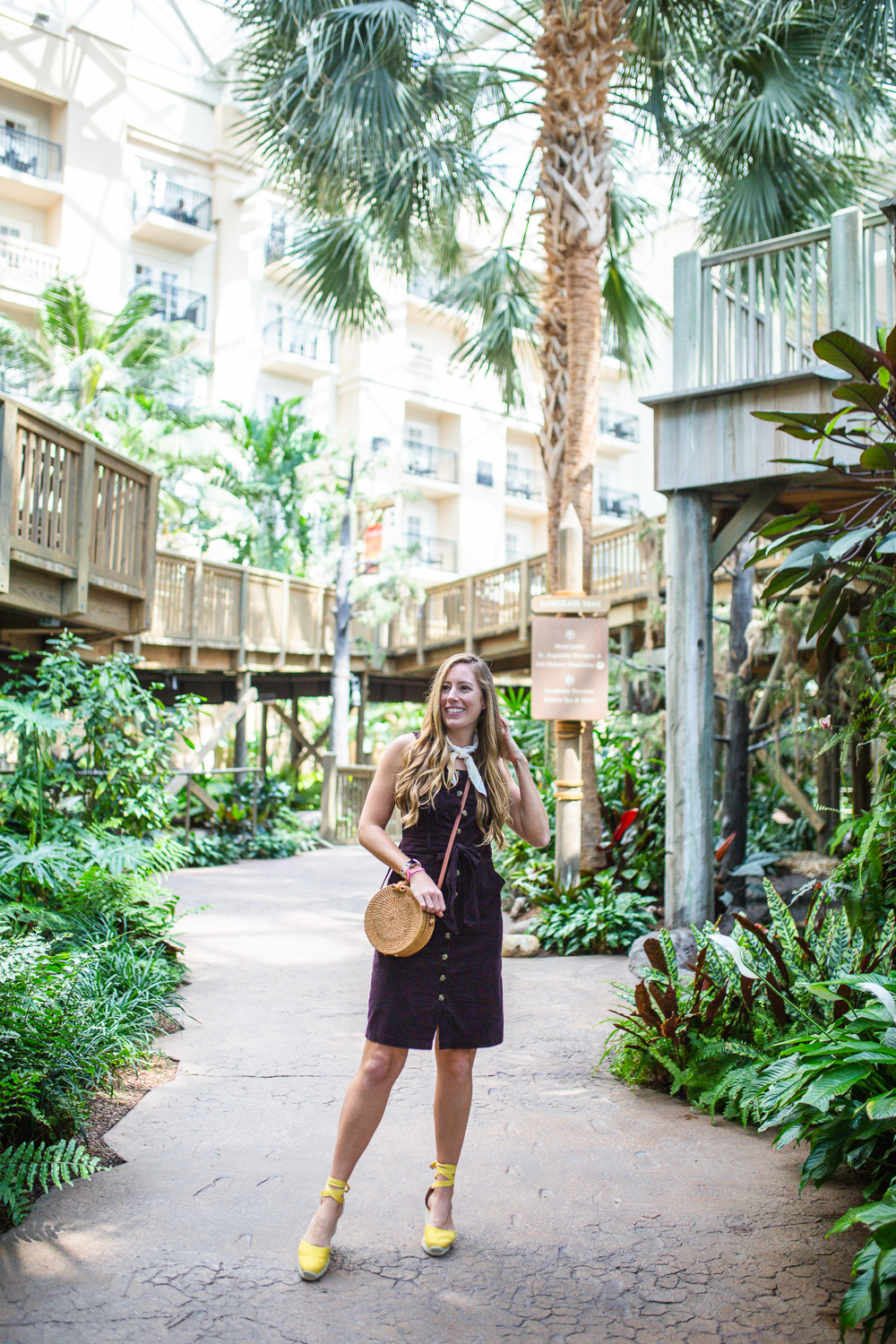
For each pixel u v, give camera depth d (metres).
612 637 12.88
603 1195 2.50
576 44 6.54
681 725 5.27
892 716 3.07
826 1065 2.15
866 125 6.92
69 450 6.50
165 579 11.66
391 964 2.19
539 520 28.64
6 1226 2.28
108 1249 2.19
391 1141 2.86
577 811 6.30
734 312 5.19
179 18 21.28
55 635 7.87
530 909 6.55
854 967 3.02
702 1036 3.22
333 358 24.08
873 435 4.33
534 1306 1.98
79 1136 2.79
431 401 25.23
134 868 4.58
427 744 2.31
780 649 7.16
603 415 29.50
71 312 16.41
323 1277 2.09
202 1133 2.89
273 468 18.48
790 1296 2.03
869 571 3.27
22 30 18.77
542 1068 3.55
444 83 7.32
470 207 8.37
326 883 8.81
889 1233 1.71
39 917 3.98
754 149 6.74
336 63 6.70
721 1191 2.53
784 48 6.51
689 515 5.31
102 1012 3.35
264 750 15.65
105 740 5.47
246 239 22.38
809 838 8.01
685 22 6.73
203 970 5.08
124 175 20.12
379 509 15.16
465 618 14.88
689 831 5.23
